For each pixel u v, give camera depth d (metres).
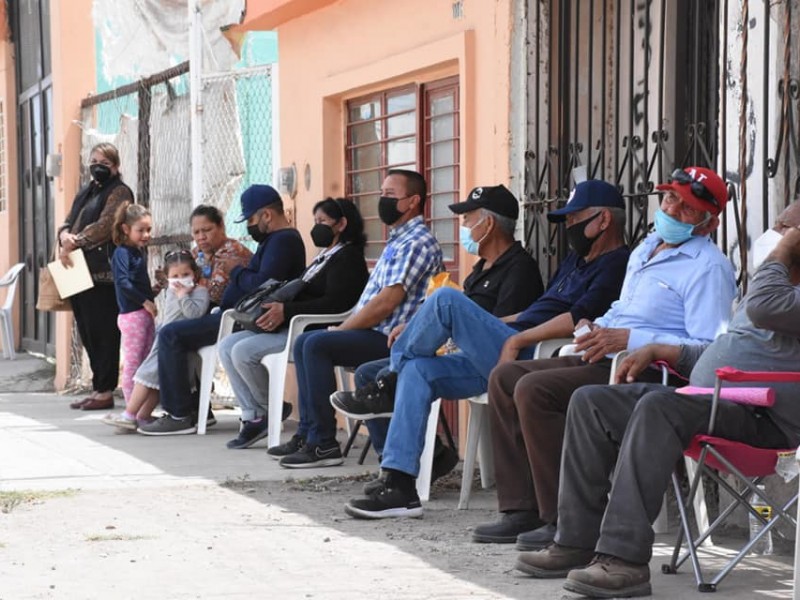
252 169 15.95
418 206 10.46
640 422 6.37
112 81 19.09
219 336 12.59
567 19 10.23
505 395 7.71
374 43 12.56
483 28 10.78
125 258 13.96
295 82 14.12
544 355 8.40
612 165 10.02
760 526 7.44
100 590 6.63
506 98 10.46
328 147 13.55
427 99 12.07
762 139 7.98
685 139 9.37
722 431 6.41
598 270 8.52
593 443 6.69
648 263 7.70
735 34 8.17
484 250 9.55
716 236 8.43
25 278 23.69
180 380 12.84
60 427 13.70
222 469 10.67
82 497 9.38
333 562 7.25
